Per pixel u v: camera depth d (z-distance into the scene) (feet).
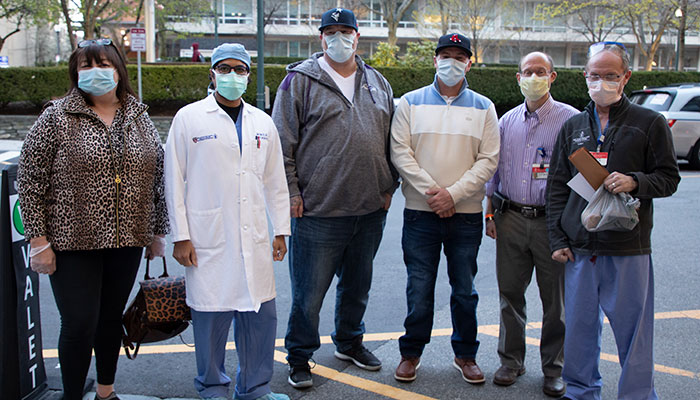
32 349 10.28
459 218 11.94
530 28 129.39
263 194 10.46
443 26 90.74
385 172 11.91
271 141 10.60
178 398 11.39
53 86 51.98
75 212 9.04
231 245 10.05
